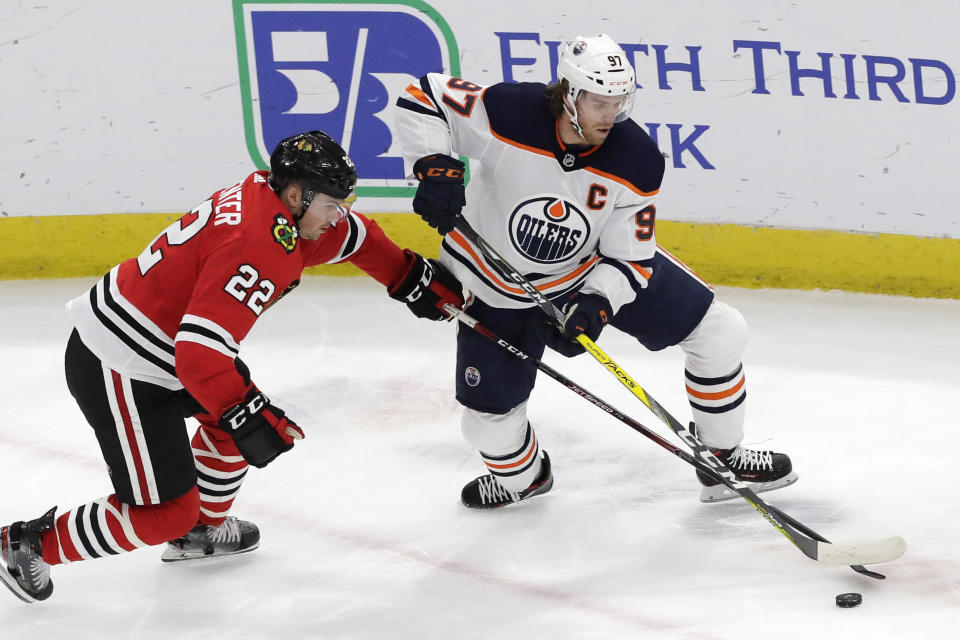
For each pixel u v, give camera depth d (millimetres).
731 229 17391
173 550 10555
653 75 16859
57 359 15188
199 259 8648
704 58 16656
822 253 17266
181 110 17375
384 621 9594
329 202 8750
